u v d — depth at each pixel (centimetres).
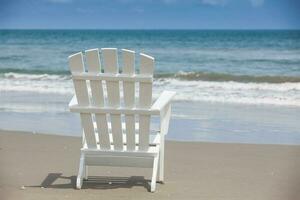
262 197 467
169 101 488
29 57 2367
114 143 483
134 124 476
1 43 3084
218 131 794
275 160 605
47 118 908
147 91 467
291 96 1152
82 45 3334
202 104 1058
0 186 492
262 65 1875
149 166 487
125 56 462
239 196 469
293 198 464
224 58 2033
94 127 495
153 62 461
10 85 1413
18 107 1038
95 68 467
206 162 594
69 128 816
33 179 515
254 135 767
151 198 459
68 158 602
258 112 964
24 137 726
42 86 1377
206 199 459
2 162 585
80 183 483
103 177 523
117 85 469
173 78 1479
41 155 618
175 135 766
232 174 542
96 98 473
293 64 1886
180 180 516
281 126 830
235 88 1273
